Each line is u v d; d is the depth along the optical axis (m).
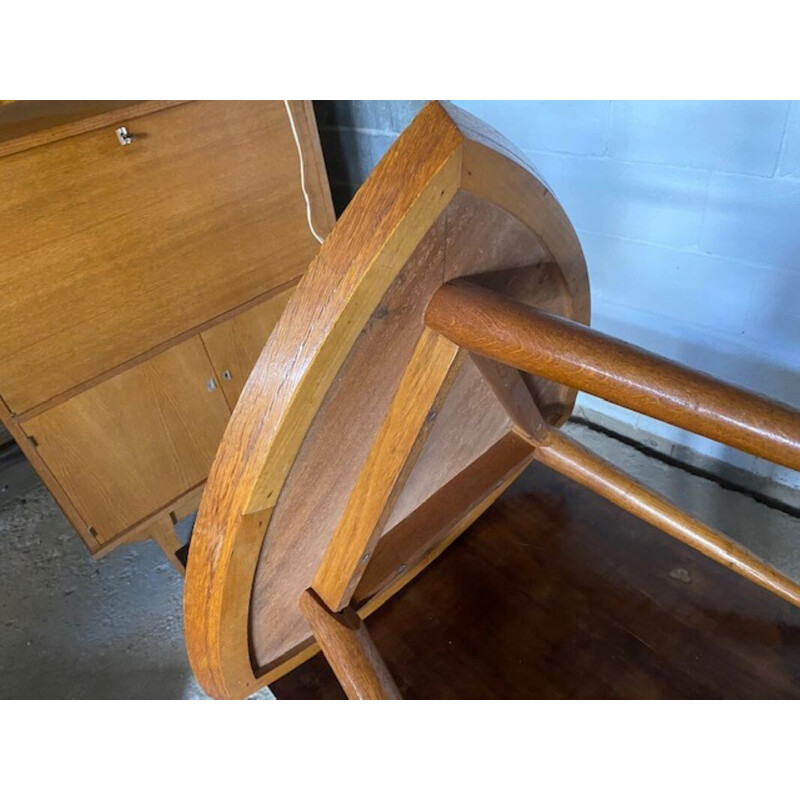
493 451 0.84
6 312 0.93
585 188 1.14
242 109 1.06
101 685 1.18
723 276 1.06
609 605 0.85
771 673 0.76
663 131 0.99
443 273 0.48
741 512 1.23
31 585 1.39
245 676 0.69
